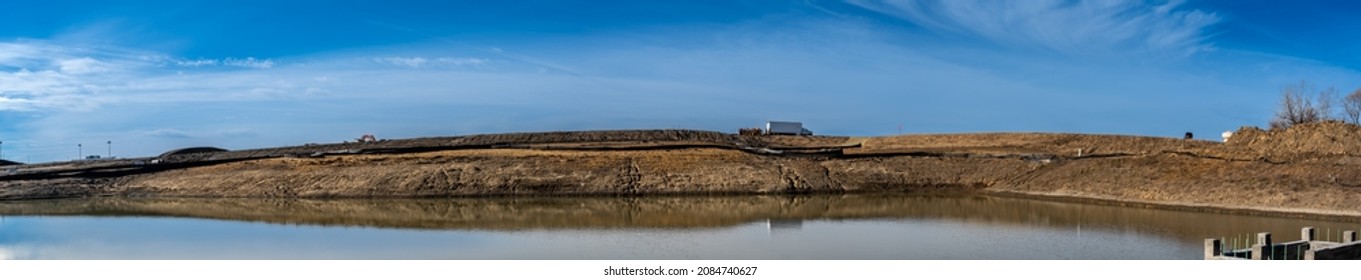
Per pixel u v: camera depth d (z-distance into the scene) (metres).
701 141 96.88
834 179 78.69
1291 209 49.56
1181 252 35.31
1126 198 60.53
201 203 68.19
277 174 81.19
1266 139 70.31
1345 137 63.66
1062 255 34.66
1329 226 43.47
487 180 76.75
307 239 41.94
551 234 42.81
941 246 37.69
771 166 81.88
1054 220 48.12
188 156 94.56
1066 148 85.00
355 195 74.06
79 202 71.31
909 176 79.12
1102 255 34.59
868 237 41.12
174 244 40.62
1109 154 76.38
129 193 79.06
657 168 80.25
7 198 75.94
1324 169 55.47
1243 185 56.25
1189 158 66.31
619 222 48.94
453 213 56.62
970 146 91.38
